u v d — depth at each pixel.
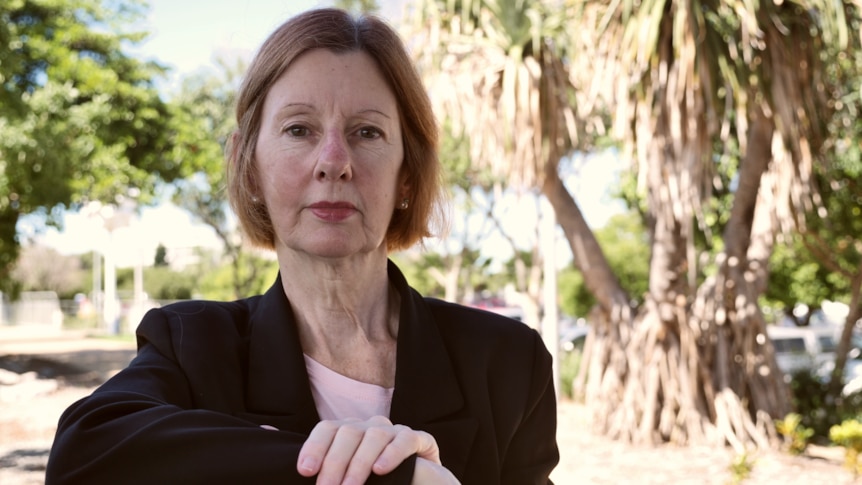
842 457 7.88
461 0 8.17
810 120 7.96
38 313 40.81
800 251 14.93
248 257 20.83
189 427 0.82
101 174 17.08
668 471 7.12
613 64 7.07
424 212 1.26
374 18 1.15
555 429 1.28
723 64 6.68
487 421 1.17
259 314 1.14
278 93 1.10
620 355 8.66
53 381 14.05
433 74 7.84
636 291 26.20
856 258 14.57
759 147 8.18
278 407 1.07
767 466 7.26
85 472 0.81
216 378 1.06
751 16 6.40
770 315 22.86
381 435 0.77
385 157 1.10
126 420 0.85
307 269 1.15
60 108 15.94
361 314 1.18
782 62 7.18
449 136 14.96
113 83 17.59
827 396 10.08
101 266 53.00
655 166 7.92
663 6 6.71
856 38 7.74
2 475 7.25
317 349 1.16
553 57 7.71
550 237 10.00
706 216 11.85
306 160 1.07
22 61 15.74
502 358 1.23
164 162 19.52
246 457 0.78
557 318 10.05
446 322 1.24
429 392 1.14
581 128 8.05
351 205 1.07
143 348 1.10
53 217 17.41
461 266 25.53
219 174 19.17
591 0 7.33
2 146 13.50
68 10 18.17
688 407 8.11
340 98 1.08
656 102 7.15
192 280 44.34
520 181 7.56
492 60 7.61
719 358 8.22
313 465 0.75
